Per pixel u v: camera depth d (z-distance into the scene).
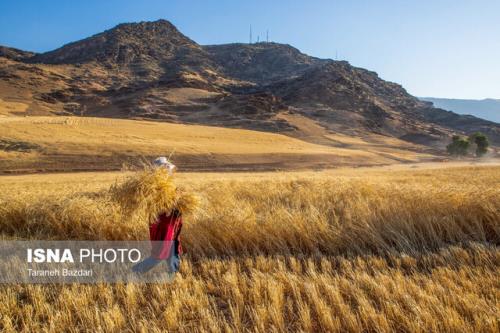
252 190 11.26
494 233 6.54
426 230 6.51
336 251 6.10
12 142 68.56
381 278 4.59
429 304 3.84
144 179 5.18
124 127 102.38
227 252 6.06
